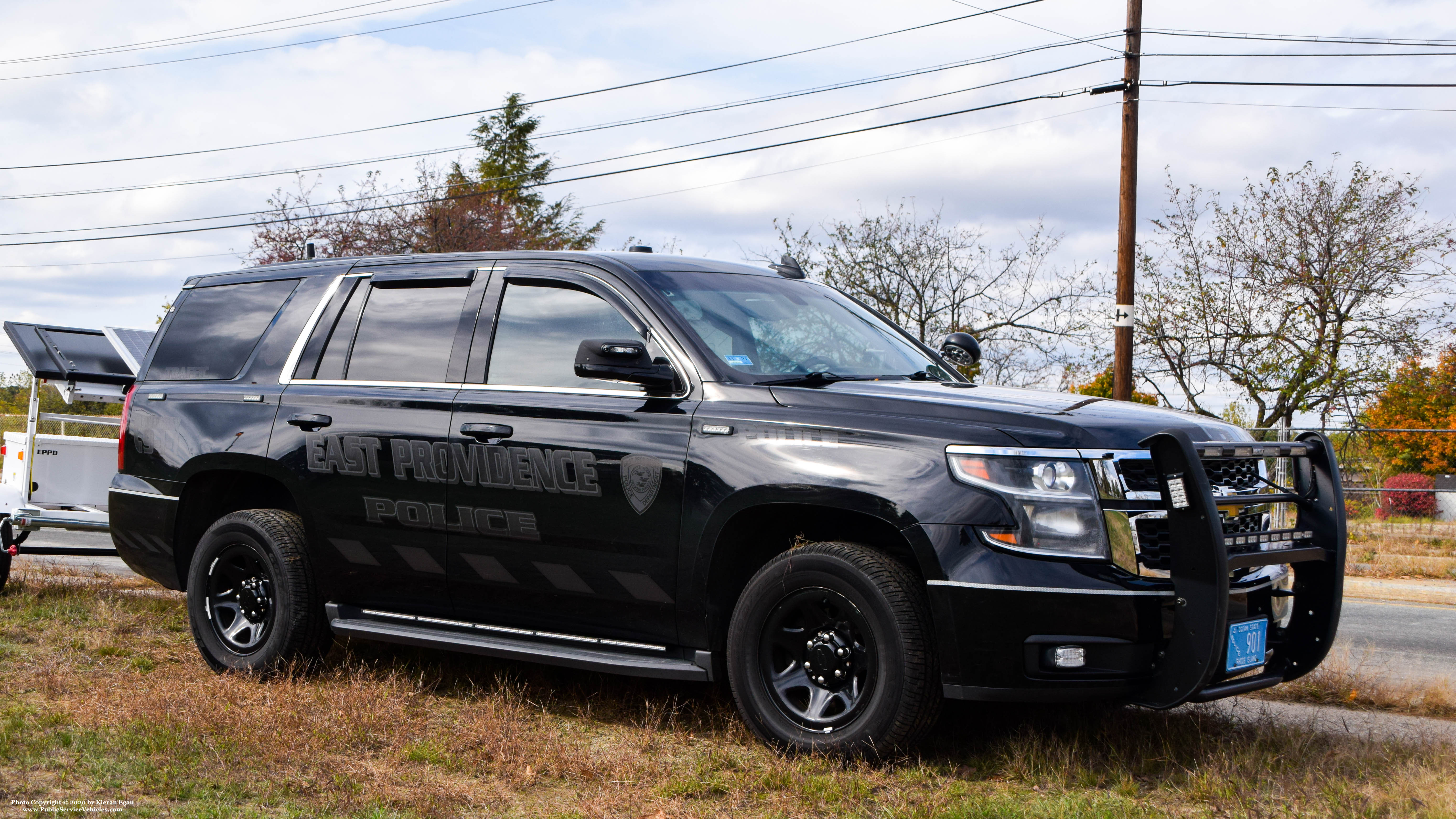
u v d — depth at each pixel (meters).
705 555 4.44
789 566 4.29
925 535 4.00
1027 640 3.89
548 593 4.88
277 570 5.57
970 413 4.16
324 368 5.68
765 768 4.13
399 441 5.23
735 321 4.97
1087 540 3.92
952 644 3.96
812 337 5.16
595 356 4.48
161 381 6.24
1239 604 4.12
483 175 51.41
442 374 5.27
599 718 4.94
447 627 5.26
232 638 5.78
